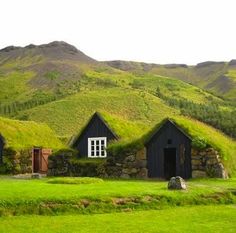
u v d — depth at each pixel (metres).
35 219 19.41
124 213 21.16
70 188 24.61
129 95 173.62
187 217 20.41
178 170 37.81
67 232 17.36
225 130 93.62
